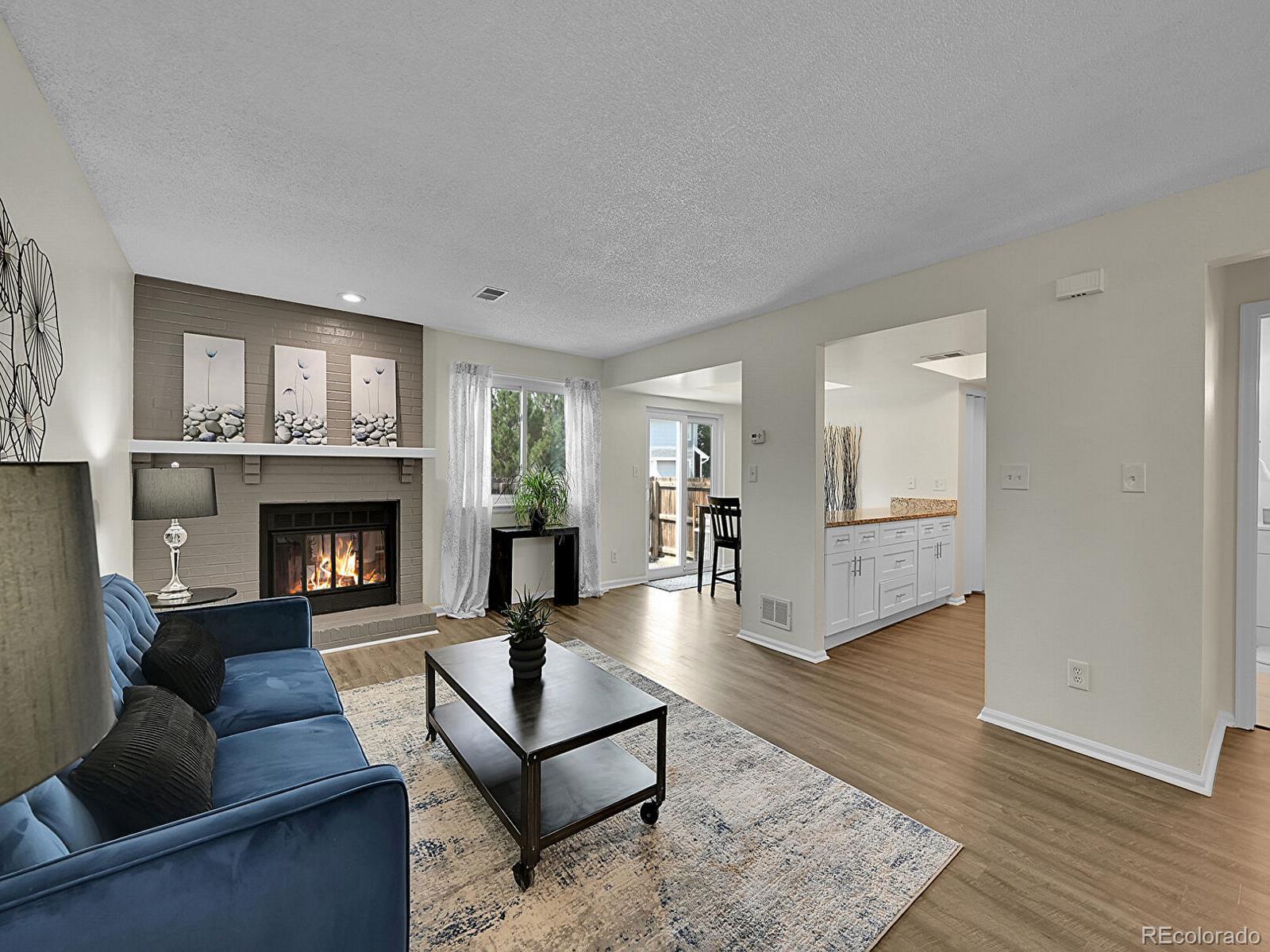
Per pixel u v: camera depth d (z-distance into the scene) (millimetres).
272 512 4090
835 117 1831
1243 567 2768
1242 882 1735
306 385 4148
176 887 945
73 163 2072
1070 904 1650
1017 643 2762
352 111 1814
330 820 1094
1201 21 1410
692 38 1488
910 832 1979
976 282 2928
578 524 5652
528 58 1567
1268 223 2105
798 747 2609
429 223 2641
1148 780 2324
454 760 2453
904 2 1360
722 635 4426
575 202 2422
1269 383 3820
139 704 1527
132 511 3291
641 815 2023
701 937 1532
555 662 2541
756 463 4199
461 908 1631
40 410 1759
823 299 3709
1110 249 2475
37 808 1020
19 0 1357
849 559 4266
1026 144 1979
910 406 6113
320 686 2225
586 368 5809
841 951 1487
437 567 4848
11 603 509
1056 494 2625
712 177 2209
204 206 2488
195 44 1514
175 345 3662
